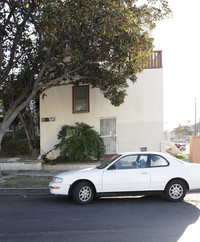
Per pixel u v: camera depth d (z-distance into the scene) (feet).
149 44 31.53
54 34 28.27
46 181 31.78
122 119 44.52
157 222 17.72
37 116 52.54
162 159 23.95
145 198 25.18
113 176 22.85
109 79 35.78
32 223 17.70
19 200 24.94
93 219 18.49
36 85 34.58
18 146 46.68
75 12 27.73
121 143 44.47
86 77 38.14
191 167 23.72
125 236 15.25
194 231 15.99
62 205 22.72
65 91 44.52
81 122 43.14
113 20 27.32
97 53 33.42
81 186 22.66
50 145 44.06
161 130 44.34
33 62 37.50
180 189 23.39
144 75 44.68
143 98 44.60
